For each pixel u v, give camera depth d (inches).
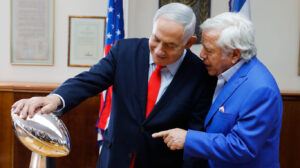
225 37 40.1
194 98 47.0
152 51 43.6
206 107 47.8
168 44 40.4
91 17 108.4
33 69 110.9
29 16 108.2
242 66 43.7
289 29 109.7
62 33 109.7
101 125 79.0
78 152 97.1
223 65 43.0
